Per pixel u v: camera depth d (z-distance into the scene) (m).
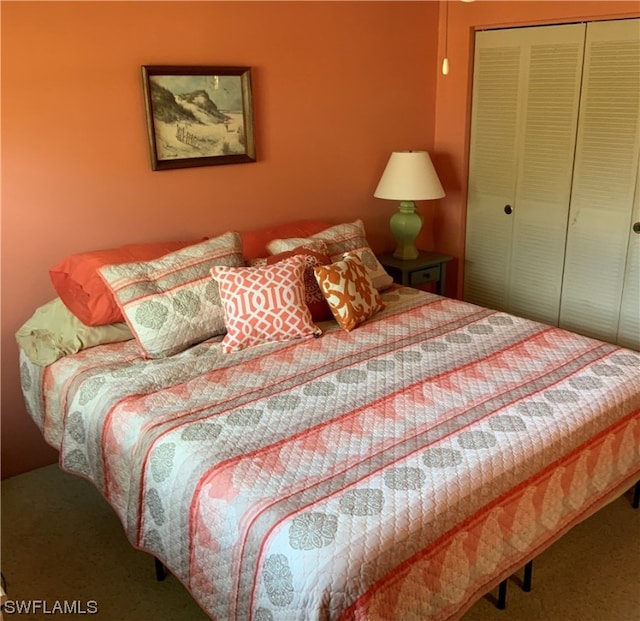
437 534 1.60
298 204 3.45
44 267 2.69
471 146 3.80
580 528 2.46
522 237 3.68
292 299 2.54
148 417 2.01
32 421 2.80
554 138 3.40
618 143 3.16
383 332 2.65
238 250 2.75
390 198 3.49
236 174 3.16
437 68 3.83
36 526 2.50
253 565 1.56
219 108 3.01
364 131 3.61
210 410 2.05
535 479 1.84
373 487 1.66
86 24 2.59
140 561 2.33
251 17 3.04
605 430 2.05
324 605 1.40
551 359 2.38
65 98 2.60
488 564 1.74
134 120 2.79
